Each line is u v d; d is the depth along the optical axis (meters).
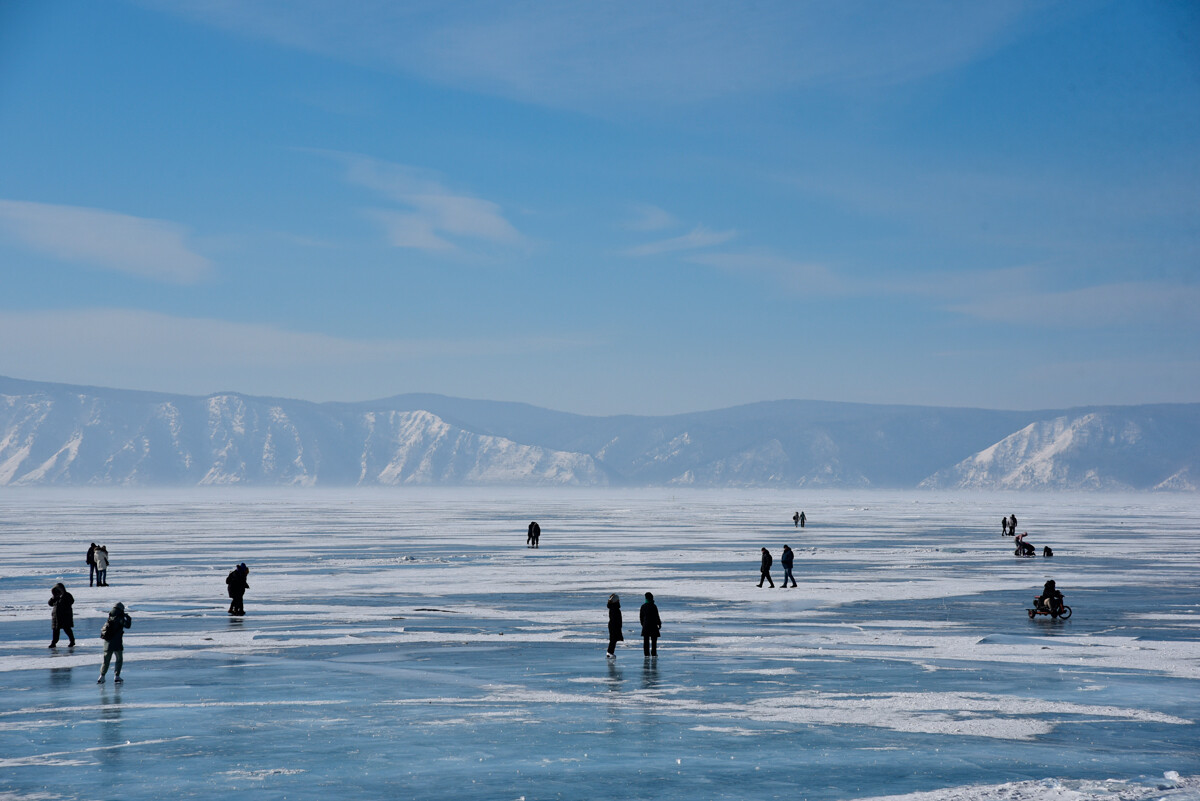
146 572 45.00
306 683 20.38
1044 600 30.53
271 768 14.45
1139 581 41.94
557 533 81.00
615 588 38.84
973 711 18.05
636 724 17.05
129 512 125.75
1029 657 23.56
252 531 81.31
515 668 22.11
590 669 22.02
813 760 14.91
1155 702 18.75
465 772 14.27
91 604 33.28
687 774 14.22
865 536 77.69
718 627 28.56
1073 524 102.69
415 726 16.88
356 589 38.28
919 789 13.56
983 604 34.00
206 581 40.97
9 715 17.56
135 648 24.58
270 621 29.44
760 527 92.69
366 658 23.30
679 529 88.50
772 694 19.42
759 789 13.55
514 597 35.78
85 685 20.12
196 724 16.98
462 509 145.88
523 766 14.58
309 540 69.62
